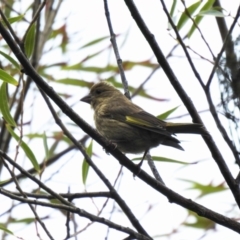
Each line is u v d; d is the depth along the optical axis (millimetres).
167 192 10164
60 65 14773
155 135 11969
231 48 11391
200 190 13672
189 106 10570
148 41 10031
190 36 11516
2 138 13180
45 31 13617
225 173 10258
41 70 14742
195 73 10328
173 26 10227
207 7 11336
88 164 10852
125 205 9945
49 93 9188
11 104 13297
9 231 9977
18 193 9641
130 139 12219
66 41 14742
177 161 11336
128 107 12516
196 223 13281
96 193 9867
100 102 13719
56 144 14836
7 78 10078
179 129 10922
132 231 9453
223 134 10211
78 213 9117
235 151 10234
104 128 12617
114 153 10156
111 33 11789
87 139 14906
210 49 10367
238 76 11188
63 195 9742
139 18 9906
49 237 9555
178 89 10422
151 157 11273
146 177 10227
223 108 11188
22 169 9375
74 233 10305
